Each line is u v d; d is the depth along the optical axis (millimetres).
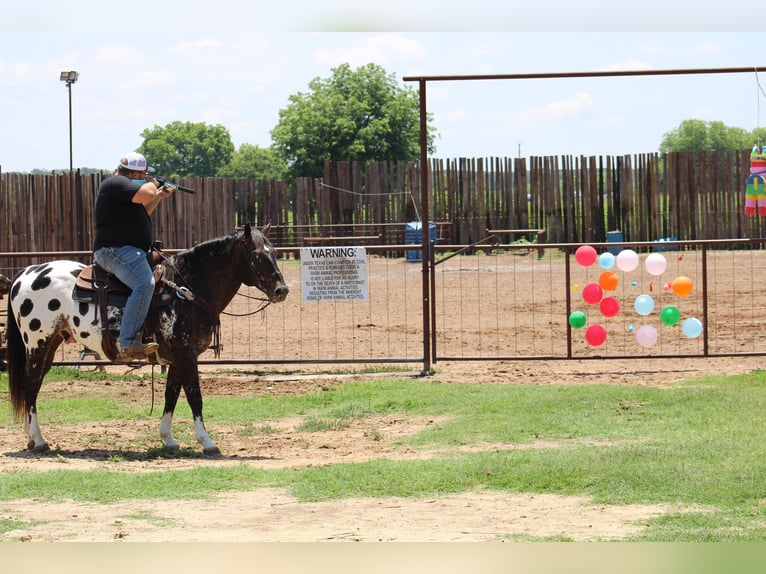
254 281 12086
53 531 8531
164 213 41625
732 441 11109
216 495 9820
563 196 43938
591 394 14352
